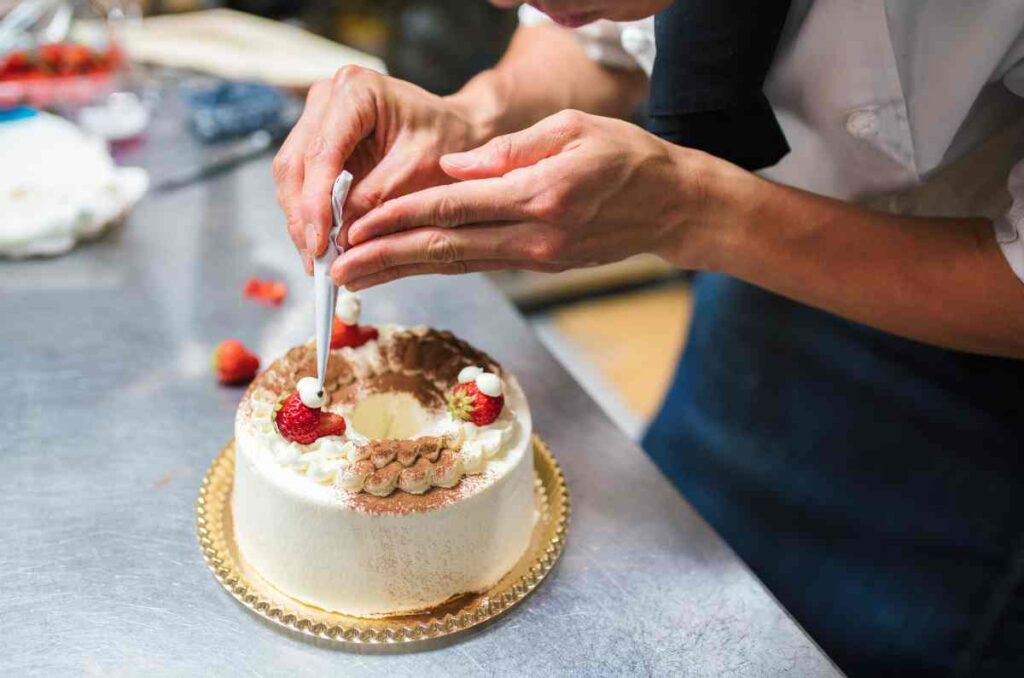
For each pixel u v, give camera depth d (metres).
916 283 1.07
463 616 1.07
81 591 1.09
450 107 1.31
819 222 1.07
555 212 0.99
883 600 1.57
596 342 3.02
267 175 1.99
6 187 1.71
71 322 1.51
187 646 1.04
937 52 1.06
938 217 1.11
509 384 1.20
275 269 1.69
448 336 1.25
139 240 1.74
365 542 1.04
